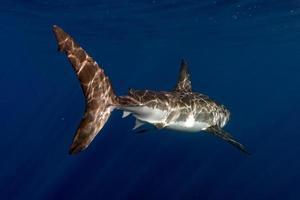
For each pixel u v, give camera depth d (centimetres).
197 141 3525
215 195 2559
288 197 2789
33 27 3247
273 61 4766
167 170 2842
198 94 739
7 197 2623
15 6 2412
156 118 594
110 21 2661
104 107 458
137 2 2039
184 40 3550
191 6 2061
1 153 3428
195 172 2852
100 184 2623
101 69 461
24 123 5306
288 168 3391
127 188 2553
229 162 3111
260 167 3216
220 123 767
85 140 415
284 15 2177
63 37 409
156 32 3120
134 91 568
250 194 2677
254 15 2212
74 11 2367
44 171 2969
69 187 2619
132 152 3181
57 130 4512
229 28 2717
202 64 5978
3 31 3731
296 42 3131
